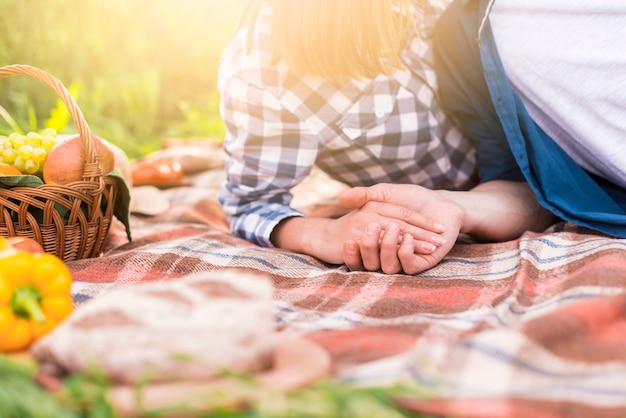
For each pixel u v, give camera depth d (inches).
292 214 65.9
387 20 58.2
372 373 33.2
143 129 161.6
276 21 58.9
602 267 46.9
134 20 162.9
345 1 56.4
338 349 37.5
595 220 59.1
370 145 66.4
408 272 56.4
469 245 62.3
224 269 57.7
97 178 61.1
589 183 64.3
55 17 148.9
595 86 60.1
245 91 64.0
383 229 57.1
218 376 33.2
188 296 34.8
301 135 65.0
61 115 93.0
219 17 173.2
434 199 58.3
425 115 66.7
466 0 63.5
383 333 40.0
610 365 33.6
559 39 60.9
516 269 54.3
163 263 57.8
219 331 33.1
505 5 62.4
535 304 46.5
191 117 163.6
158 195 91.3
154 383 33.0
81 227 60.6
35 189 56.8
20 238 54.3
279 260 60.4
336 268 61.9
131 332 33.0
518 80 63.4
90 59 156.3
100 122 154.1
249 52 63.9
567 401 30.6
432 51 67.4
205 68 175.8
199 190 97.5
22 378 33.7
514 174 70.9
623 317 37.7
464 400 30.9
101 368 32.9
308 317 45.9
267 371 34.1
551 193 62.4
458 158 73.2
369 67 59.6
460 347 33.4
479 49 63.4
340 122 64.6
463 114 68.9
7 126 124.8
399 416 30.2
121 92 159.0
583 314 36.0
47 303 41.8
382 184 59.6
